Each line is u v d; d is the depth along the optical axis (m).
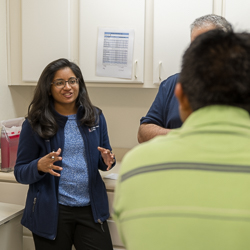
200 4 2.12
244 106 0.60
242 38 0.62
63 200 1.77
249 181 0.53
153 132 1.65
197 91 0.61
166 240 0.53
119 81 2.30
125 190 0.60
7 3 2.51
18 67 2.55
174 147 0.60
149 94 2.60
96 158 1.83
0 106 2.55
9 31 2.54
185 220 0.53
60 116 1.78
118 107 2.67
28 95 2.85
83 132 1.81
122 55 2.28
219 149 0.57
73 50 2.40
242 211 0.52
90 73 2.35
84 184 1.80
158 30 2.20
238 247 0.51
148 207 0.56
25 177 1.73
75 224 1.83
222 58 0.60
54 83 1.76
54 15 2.40
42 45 2.44
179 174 0.56
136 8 2.23
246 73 0.59
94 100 2.71
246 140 0.57
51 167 1.64
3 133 2.23
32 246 2.18
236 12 2.07
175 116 1.66
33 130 1.76
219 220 0.52
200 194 0.54
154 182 0.57
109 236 1.90
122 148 2.67
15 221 1.95
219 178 0.54
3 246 1.87
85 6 2.32
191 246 0.52
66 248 1.80
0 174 2.20
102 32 2.30
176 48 2.18
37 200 1.77
